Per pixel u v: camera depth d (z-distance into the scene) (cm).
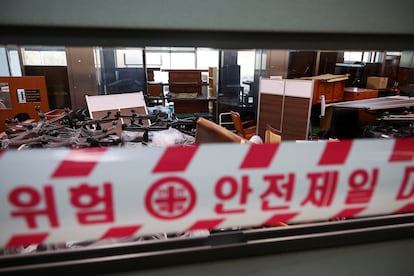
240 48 87
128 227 81
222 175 82
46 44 76
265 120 439
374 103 389
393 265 108
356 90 478
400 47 95
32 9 72
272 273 98
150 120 288
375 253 104
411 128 305
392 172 92
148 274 89
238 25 83
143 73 470
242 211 86
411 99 405
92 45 79
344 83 480
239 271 95
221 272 94
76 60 408
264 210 87
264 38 87
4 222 74
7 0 70
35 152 72
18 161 71
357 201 92
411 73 532
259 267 96
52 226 77
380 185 92
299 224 98
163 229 83
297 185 87
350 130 380
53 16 73
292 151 84
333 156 87
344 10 87
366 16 89
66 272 84
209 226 86
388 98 427
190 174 80
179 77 511
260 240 93
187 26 81
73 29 76
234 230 94
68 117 269
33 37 75
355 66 520
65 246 102
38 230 77
